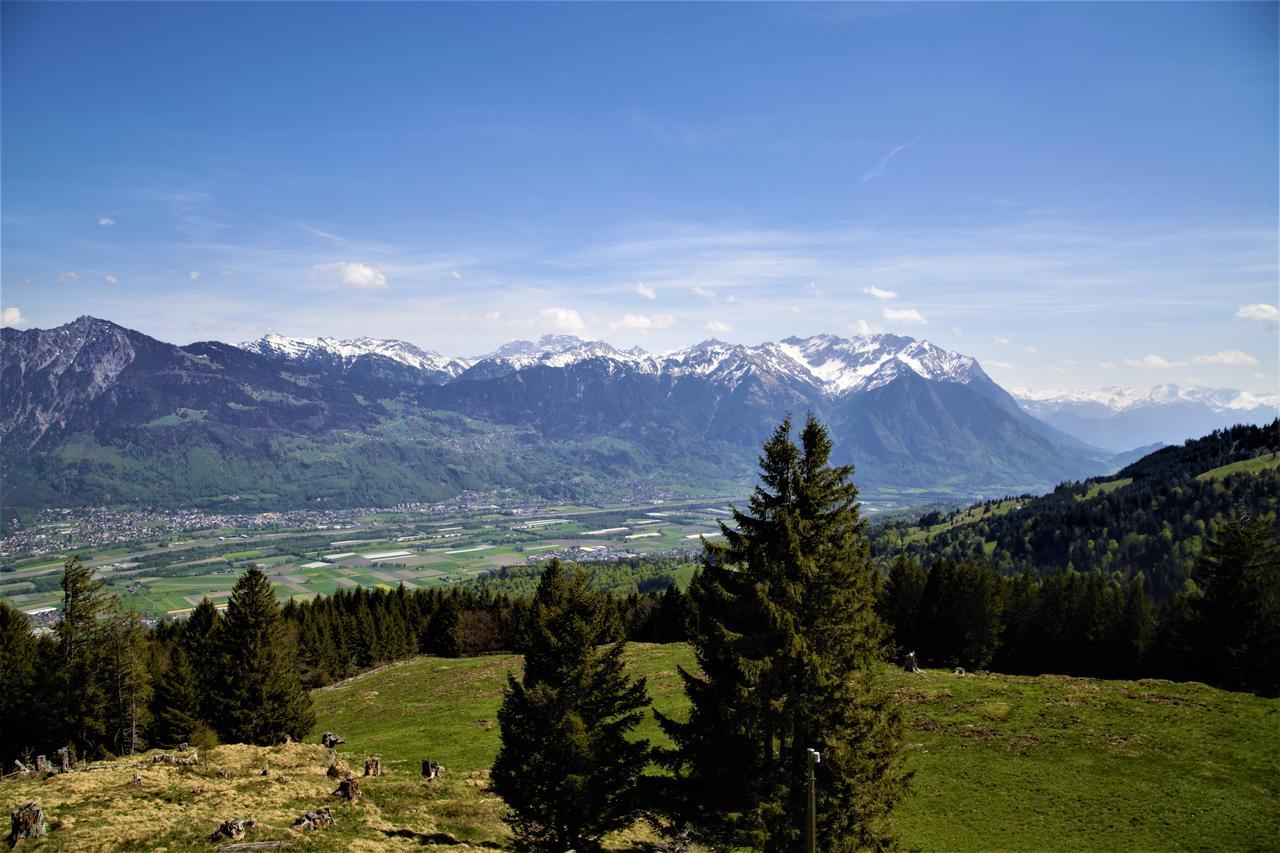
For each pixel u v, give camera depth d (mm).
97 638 67500
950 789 47125
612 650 33844
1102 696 61094
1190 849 38906
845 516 29312
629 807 31750
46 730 64500
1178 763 48312
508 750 32344
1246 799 43438
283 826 33531
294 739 68625
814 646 28438
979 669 87812
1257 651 66688
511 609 127875
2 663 67812
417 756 59281
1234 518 73375
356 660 116250
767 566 28875
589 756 30703
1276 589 67500
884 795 29531
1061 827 41688
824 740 28062
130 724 68562
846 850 28203
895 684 68312
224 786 39500
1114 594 90875
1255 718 55344
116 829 31312
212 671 73750
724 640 28219
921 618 95812
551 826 31438
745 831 27312
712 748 29078
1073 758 50062
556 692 31453
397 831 34969
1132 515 187500
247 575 68812
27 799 36188
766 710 27984
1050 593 94625
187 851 29359
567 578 40094
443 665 107375
